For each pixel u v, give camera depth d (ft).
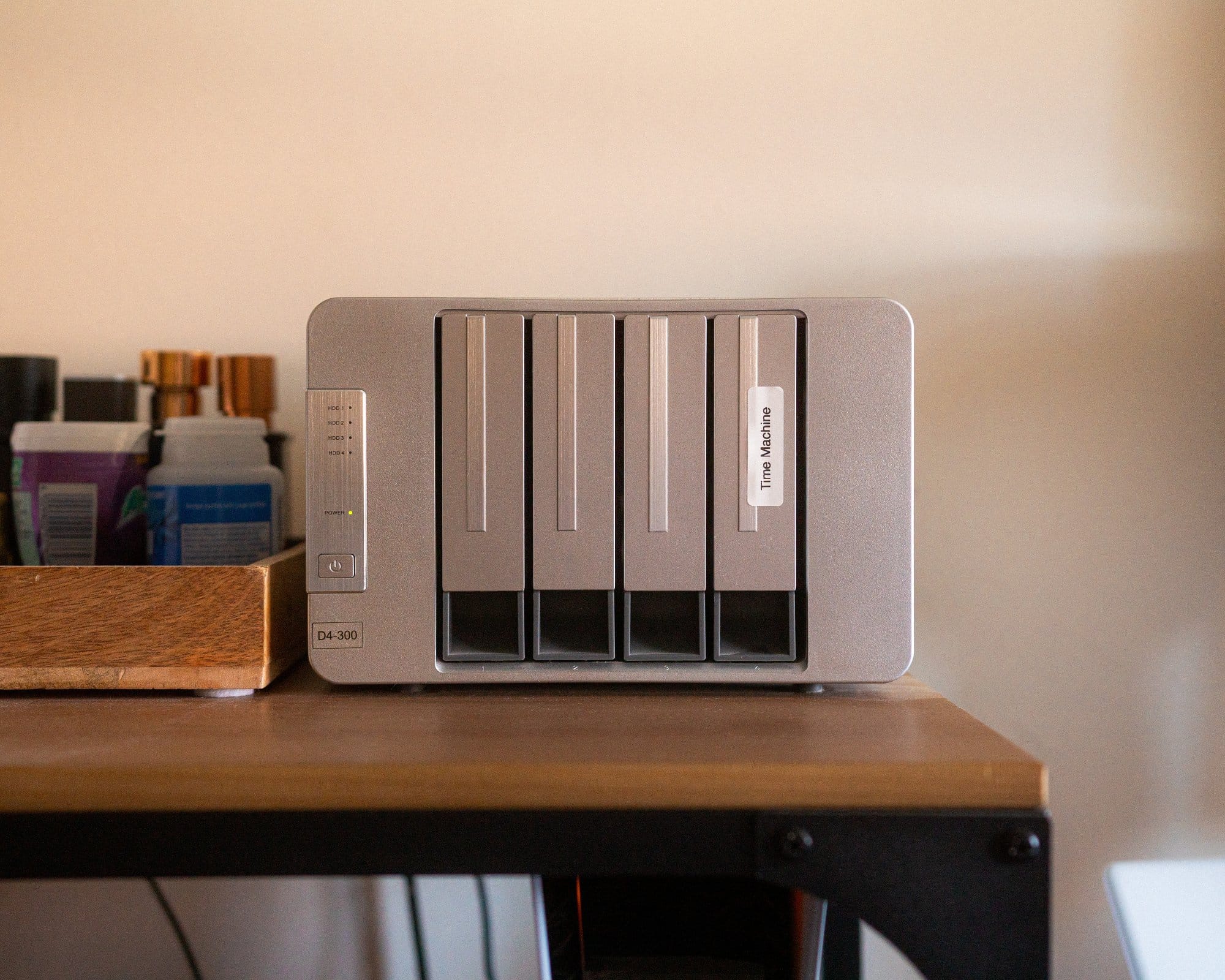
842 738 1.43
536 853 1.29
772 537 1.66
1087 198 2.53
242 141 2.53
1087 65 2.52
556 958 1.77
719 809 1.30
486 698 1.71
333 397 1.65
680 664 1.70
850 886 1.29
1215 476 2.54
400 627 1.68
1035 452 2.55
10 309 2.52
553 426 1.65
